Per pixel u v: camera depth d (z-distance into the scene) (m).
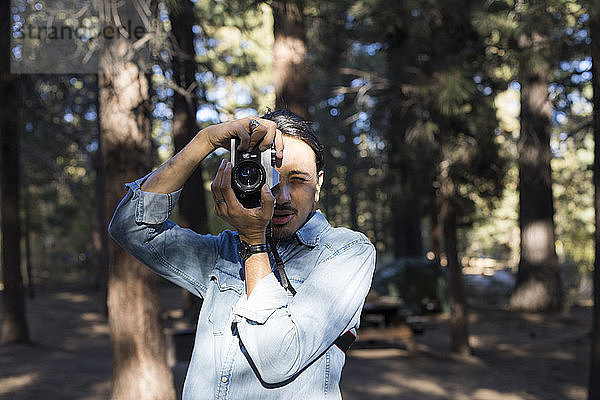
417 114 11.34
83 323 15.09
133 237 1.58
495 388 8.45
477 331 13.83
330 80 12.59
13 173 11.62
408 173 13.93
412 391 8.19
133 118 6.79
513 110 23.28
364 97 11.94
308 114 8.81
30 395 7.82
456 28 10.02
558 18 6.57
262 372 1.37
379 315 12.21
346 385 8.43
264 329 1.33
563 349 11.33
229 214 1.35
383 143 15.62
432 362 9.96
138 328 6.62
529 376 9.18
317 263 1.50
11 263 11.48
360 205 31.11
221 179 1.33
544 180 16.00
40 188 26.55
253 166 1.33
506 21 7.13
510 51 9.01
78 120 19.25
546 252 17.22
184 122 12.57
